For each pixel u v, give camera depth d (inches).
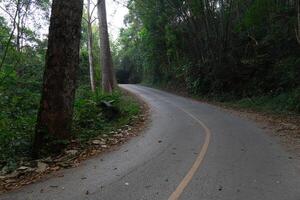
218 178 263.7
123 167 305.6
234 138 430.9
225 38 1163.3
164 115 710.5
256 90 1019.3
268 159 318.7
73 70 381.4
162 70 1953.7
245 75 1107.3
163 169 294.0
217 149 367.2
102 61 1037.8
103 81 1030.4
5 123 444.5
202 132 484.7
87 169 302.4
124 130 520.4
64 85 375.2
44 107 373.7
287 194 227.3
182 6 1286.9
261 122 581.0
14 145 382.3
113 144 419.5
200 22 1255.5
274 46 1007.6
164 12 1435.8
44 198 232.2
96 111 626.8
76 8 374.6
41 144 370.3
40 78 802.2
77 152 364.2
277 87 937.5
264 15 978.1
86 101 620.7
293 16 880.9
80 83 1237.7
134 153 363.3
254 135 450.3
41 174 295.6
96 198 228.8
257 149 362.6
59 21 369.7
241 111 777.6
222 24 1155.3
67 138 383.9
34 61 847.1
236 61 1147.3
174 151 364.2
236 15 1147.9
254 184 247.9
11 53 624.1
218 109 829.8
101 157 348.8
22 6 662.5
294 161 309.4
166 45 1695.4
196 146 386.9
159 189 242.8
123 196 231.1
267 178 260.8
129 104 857.5
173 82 1734.7
